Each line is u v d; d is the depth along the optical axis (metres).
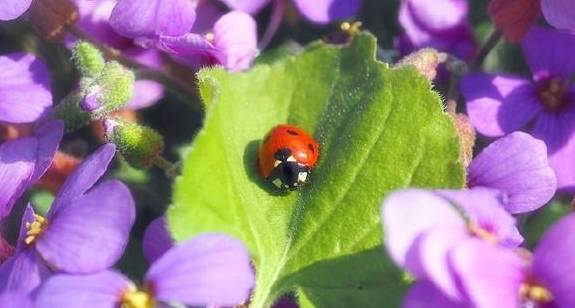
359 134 0.11
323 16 0.14
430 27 0.14
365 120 0.11
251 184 0.11
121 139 0.12
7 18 0.12
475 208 0.10
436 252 0.09
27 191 0.14
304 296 0.11
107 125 0.12
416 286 0.09
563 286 0.09
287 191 0.11
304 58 0.12
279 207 0.11
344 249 0.11
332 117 0.12
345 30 0.14
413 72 0.11
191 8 0.13
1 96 0.13
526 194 0.12
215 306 0.11
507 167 0.12
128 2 0.12
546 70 0.13
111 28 0.14
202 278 0.09
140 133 0.12
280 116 0.12
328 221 0.11
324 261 0.11
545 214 0.13
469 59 0.14
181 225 0.10
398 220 0.09
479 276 0.09
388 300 0.11
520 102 0.13
